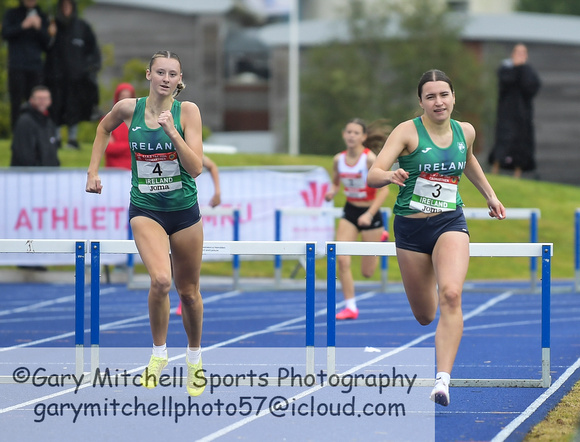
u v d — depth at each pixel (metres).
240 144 111.31
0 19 67.50
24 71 48.84
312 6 133.88
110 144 42.72
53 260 42.53
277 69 107.50
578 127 100.69
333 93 99.56
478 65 100.06
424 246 18.62
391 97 99.69
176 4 109.19
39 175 42.12
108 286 42.12
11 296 38.88
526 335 29.80
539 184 64.75
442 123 18.45
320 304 37.62
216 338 28.70
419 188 18.42
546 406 19.16
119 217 42.22
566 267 52.25
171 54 18.59
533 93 58.19
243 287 41.91
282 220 44.19
